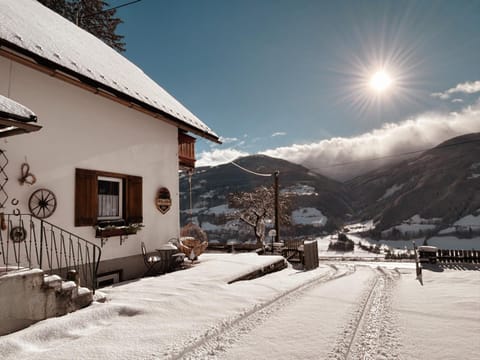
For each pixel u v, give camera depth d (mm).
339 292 6504
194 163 11453
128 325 4105
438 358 3162
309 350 3391
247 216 30141
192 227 11320
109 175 7668
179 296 5375
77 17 20047
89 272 6961
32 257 5910
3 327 3799
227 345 3545
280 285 6957
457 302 5543
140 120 8758
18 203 5754
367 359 3191
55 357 3170
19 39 5570
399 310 5078
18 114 4156
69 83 6594
